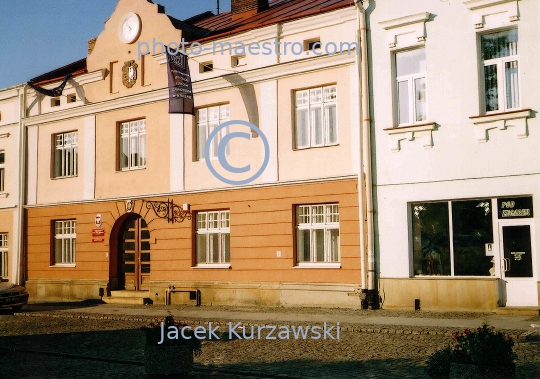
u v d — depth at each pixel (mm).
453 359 8359
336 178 19234
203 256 22344
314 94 20219
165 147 23328
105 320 18516
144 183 23797
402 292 17938
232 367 10938
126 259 24609
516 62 16812
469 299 17016
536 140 16203
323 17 19766
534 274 16297
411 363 10633
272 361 11336
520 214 16562
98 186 25125
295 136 20500
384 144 18484
